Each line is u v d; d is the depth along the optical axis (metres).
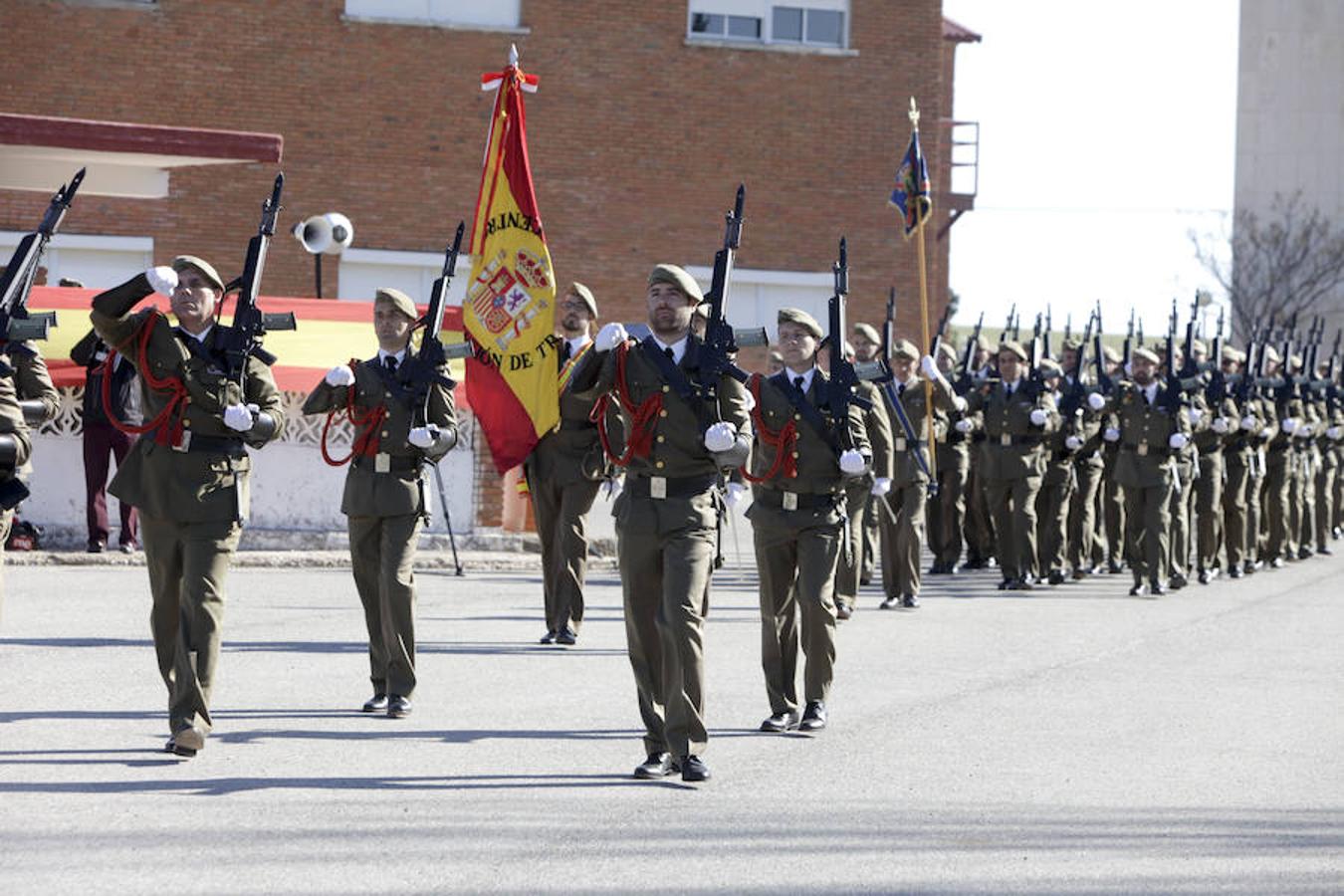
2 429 13.49
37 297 27.03
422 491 16.06
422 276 43.50
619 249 44.66
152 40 41.88
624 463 13.91
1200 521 30.58
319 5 42.66
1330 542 41.22
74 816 11.95
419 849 11.35
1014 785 13.71
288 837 11.57
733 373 13.66
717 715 16.47
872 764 14.41
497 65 43.75
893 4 45.94
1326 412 37.62
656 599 13.85
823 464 15.41
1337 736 16.00
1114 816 12.77
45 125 28.92
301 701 16.44
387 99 43.16
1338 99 104.88
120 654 18.61
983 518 31.75
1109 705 17.36
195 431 13.88
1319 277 92.25
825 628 15.55
